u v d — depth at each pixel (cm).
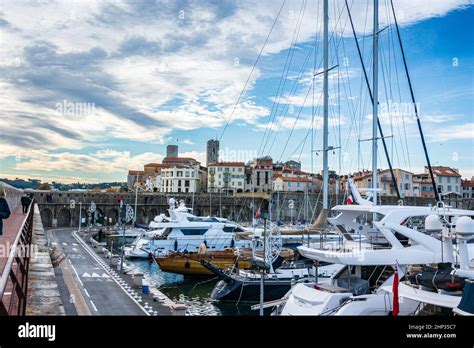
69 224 8400
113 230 7450
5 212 1641
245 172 12512
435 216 1431
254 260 2631
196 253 3694
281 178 11444
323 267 2719
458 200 9475
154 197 9438
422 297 1340
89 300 2327
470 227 1310
